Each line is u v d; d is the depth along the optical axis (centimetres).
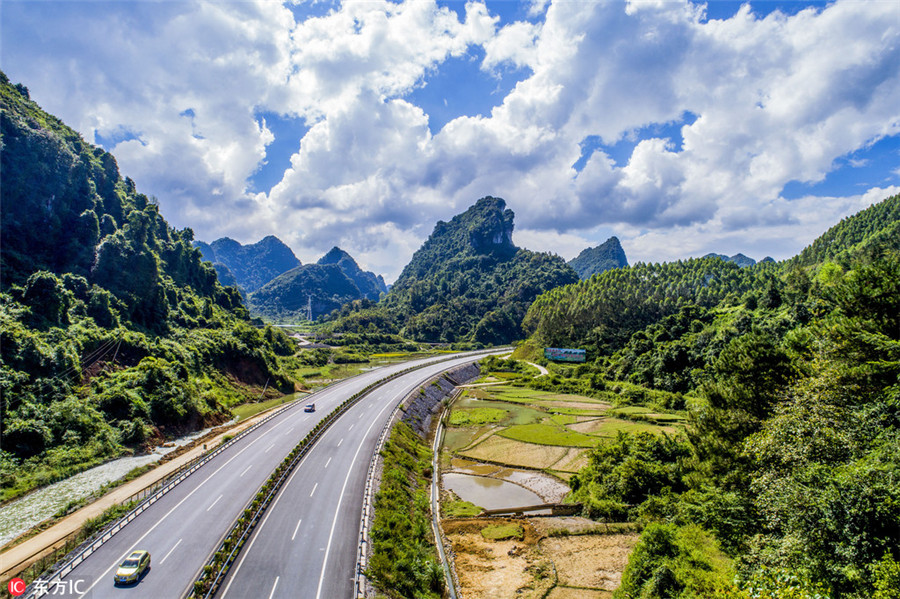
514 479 5666
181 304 11119
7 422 4981
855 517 2058
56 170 9194
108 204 10819
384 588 3053
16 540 3728
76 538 3541
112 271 9125
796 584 2022
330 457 5194
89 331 7188
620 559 3691
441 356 17300
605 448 5328
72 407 5616
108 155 11844
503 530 4234
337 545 3416
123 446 5725
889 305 3078
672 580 2816
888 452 2297
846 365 3088
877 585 1808
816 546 2153
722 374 4322
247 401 8994
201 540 3394
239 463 4925
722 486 3712
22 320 6462
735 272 16062
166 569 3030
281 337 14238
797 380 3509
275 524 3684
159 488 4138
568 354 13788
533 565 3647
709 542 3288
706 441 4100
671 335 11900
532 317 18738
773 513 2567
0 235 8031
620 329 14400
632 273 17225
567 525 4322
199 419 6969
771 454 2898
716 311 12800
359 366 14375
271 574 3047
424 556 3606
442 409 9394
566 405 9662
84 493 4575
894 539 1969
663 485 4491
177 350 8450
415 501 4678
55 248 8881
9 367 5547
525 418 8588
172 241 12838
